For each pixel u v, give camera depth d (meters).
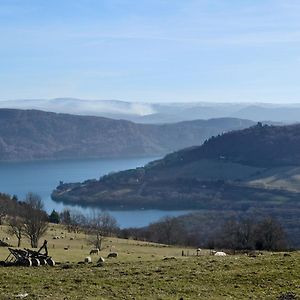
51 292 32.12
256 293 32.44
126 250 87.81
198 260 47.38
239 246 132.88
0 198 171.12
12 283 34.84
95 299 29.98
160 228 173.62
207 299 30.67
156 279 36.53
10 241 104.25
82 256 57.72
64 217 196.12
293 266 40.88
